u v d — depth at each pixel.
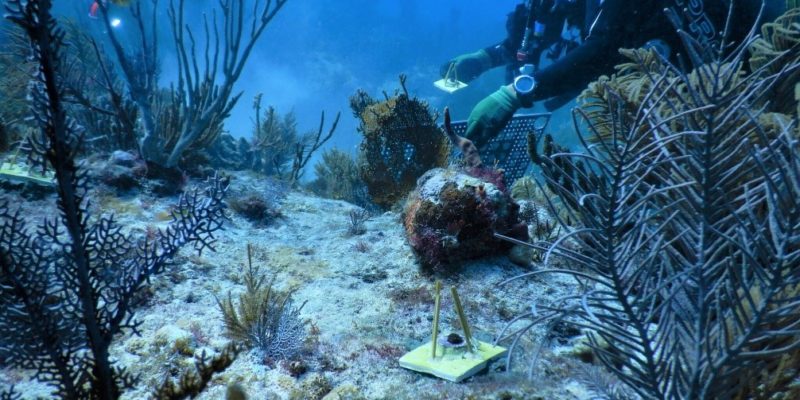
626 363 1.92
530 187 5.92
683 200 1.93
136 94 5.93
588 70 7.41
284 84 43.78
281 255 4.46
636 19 6.78
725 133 1.67
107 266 2.22
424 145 6.74
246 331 3.09
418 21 66.62
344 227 5.22
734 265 1.60
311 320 3.43
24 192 4.67
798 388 1.82
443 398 2.54
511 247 4.33
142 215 4.79
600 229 1.71
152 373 2.72
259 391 2.66
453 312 3.56
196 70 6.35
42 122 1.85
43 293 2.06
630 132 1.59
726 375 1.68
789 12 4.16
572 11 9.55
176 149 6.20
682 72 1.75
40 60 1.77
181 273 3.87
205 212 2.56
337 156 9.56
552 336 3.18
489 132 7.48
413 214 4.33
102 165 5.38
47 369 2.10
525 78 7.46
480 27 81.50
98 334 2.15
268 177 6.71
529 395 2.51
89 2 16.81
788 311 1.56
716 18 5.86
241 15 6.36
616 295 1.80
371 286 3.98
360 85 43.31
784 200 1.56
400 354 3.03
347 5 52.19
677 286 1.80
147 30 30.70
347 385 2.69
